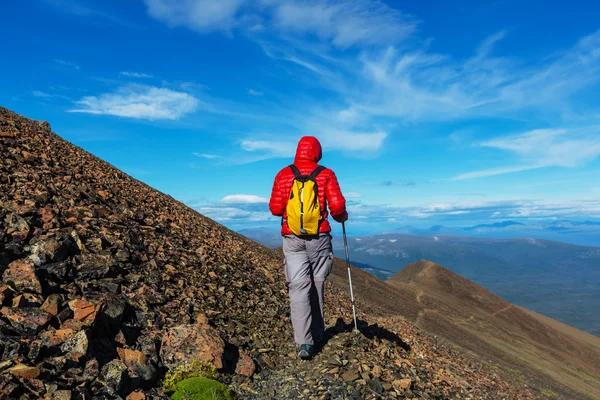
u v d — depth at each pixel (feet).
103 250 20.95
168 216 37.17
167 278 21.95
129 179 51.16
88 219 23.76
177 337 15.88
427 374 20.16
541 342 233.96
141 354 14.19
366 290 107.96
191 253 28.91
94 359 12.85
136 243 24.72
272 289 29.60
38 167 29.91
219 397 13.48
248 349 18.83
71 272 17.48
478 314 227.81
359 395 15.12
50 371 11.66
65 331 13.32
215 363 15.64
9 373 10.62
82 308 14.56
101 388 12.09
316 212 17.19
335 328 23.75
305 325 18.02
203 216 63.46
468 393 19.77
